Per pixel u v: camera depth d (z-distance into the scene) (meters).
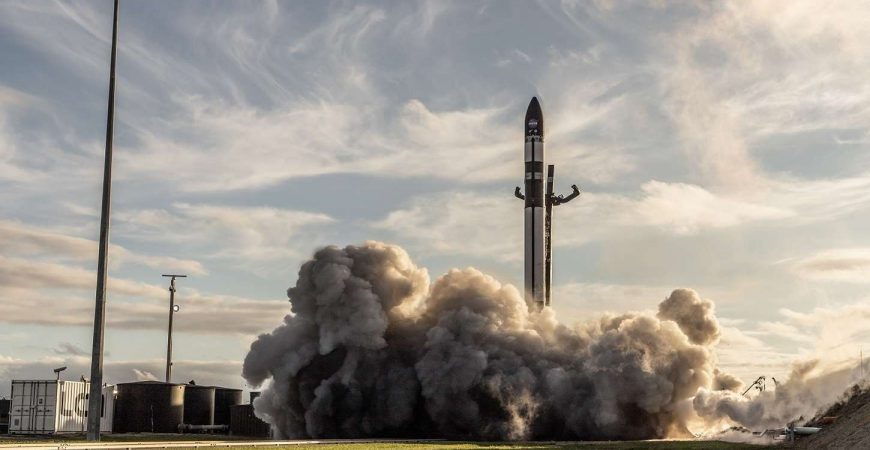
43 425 121.50
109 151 83.38
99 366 80.69
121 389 133.38
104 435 119.00
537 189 139.88
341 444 91.56
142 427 132.00
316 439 110.88
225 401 148.50
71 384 124.88
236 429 131.50
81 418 126.50
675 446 91.31
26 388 123.00
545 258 140.00
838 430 72.81
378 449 83.00
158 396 133.38
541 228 139.38
